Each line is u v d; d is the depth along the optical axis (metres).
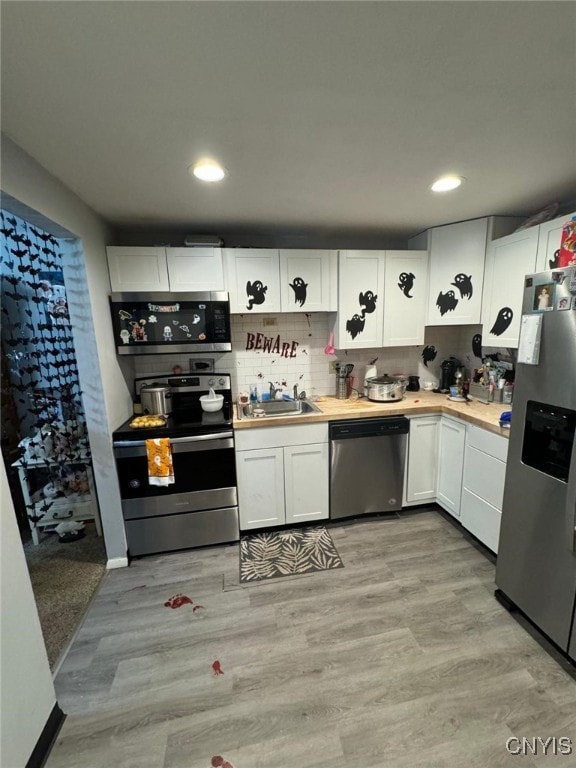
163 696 1.38
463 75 1.00
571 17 0.81
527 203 2.08
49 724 1.23
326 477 2.47
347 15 0.80
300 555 2.22
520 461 1.61
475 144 1.40
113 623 1.74
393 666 1.47
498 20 0.82
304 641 1.61
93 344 1.93
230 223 2.35
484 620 1.70
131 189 1.73
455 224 2.47
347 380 2.84
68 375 2.26
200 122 1.21
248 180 1.68
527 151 1.46
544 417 1.46
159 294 2.21
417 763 1.14
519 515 1.63
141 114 1.15
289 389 2.90
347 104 1.12
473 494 2.23
